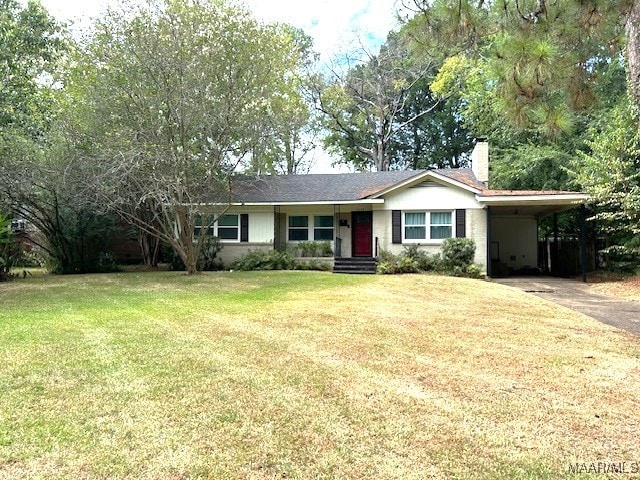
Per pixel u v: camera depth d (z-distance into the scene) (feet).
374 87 101.50
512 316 24.56
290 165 100.58
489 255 50.14
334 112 102.06
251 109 44.27
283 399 11.85
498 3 18.31
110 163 41.55
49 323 21.49
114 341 17.87
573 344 18.08
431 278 44.19
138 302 28.50
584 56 19.12
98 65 42.42
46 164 45.80
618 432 10.07
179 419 10.56
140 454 8.93
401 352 16.67
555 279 49.37
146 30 40.93
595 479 8.12
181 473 8.29
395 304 28.35
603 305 29.58
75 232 51.75
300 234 60.13
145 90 42.19
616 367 14.89
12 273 46.88
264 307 26.68
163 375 13.67
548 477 8.20
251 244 58.70
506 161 66.13
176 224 49.78
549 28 18.20
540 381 13.47
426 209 53.06
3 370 13.94
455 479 8.14
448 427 10.28
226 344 17.61
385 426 10.30
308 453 9.05
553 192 48.24
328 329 20.63
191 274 48.03
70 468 8.40
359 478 8.16
